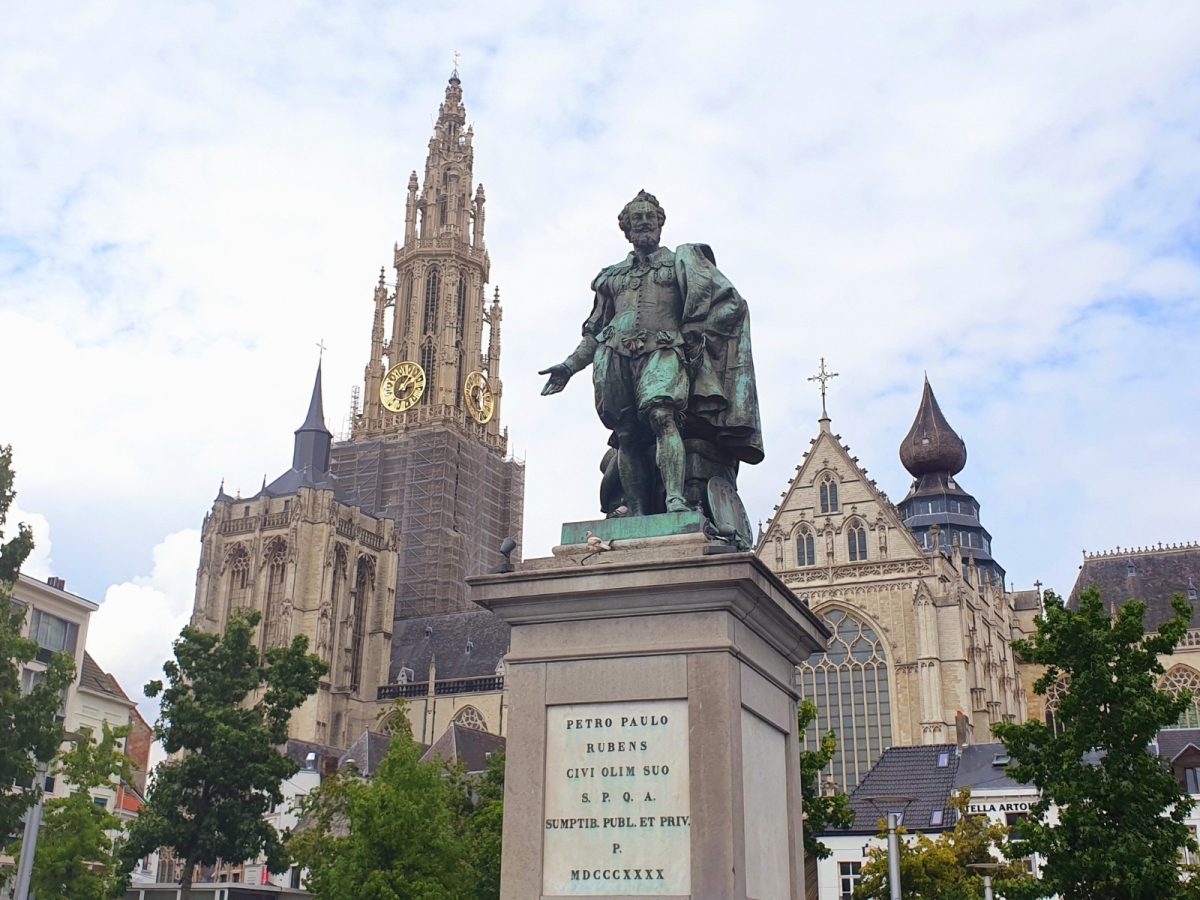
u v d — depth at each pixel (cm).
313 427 14662
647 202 1191
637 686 937
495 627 13475
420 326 15862
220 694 4350
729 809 887
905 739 8300
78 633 6400
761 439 1170
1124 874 2697
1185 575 11650
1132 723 2814
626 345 1142
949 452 12531
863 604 8675
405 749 4841
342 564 13500
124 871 4128
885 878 4266
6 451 3519
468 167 16975
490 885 4662
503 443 15975
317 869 5500
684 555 970
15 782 3309
